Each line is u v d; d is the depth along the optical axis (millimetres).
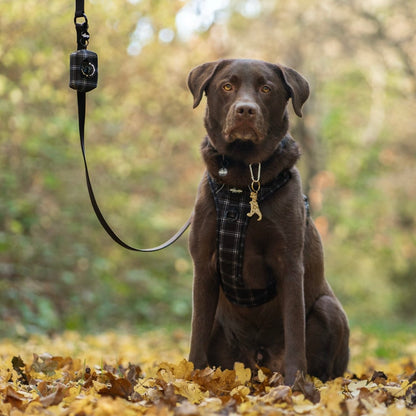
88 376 4395
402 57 17953
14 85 11469
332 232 21516
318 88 21609
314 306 4652
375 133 22688
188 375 4078
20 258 12000
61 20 11719
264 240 4180
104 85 14094
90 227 13703
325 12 17734
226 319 4676
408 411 3146
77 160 13273
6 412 3232
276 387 3691
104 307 12664
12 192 12258
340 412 3242
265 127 4137
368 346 9531
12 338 9656
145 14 13023
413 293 22484
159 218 14773
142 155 14938
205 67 4391
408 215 21672
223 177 4184
